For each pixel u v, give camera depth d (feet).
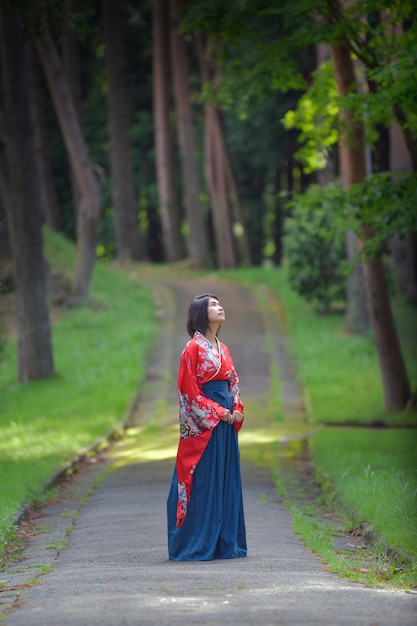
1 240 91.35
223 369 21.20
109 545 22.91
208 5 48.03
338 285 84.28
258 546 22.44
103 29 136.98
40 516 29.37
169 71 135.64
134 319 89.61
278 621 13.85
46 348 66.95
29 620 14.34
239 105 51.98
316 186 80.84
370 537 23.56
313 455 40.29
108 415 53.93
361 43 46.34
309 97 51.03
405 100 38.73
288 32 63.98
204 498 20.72
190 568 19.13
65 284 94.07
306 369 68.69
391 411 54.39
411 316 81.41
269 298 97.71
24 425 49.60
